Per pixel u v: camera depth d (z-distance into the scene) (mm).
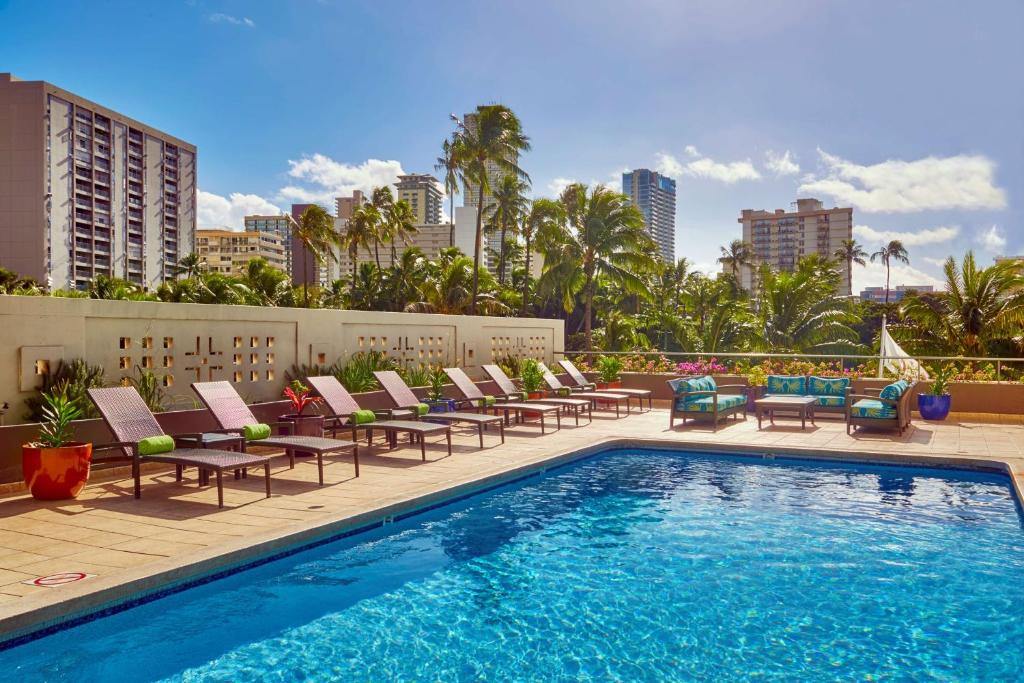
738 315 36250
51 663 3906
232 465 6508
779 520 6910
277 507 6508
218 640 4234
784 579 5305
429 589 5090
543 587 5137
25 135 102125
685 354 17500
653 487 8367
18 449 7074
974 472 9141
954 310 25469
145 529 5719
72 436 7445
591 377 17578
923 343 25906
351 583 5195
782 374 15969
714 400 12375
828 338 30578
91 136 110188
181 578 4762
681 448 10789
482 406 12359
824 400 13000
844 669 3930
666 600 4902
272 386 11180
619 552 5922
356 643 4215
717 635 4355
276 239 179750
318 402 10188
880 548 6027
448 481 7738
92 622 4262
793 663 4004
